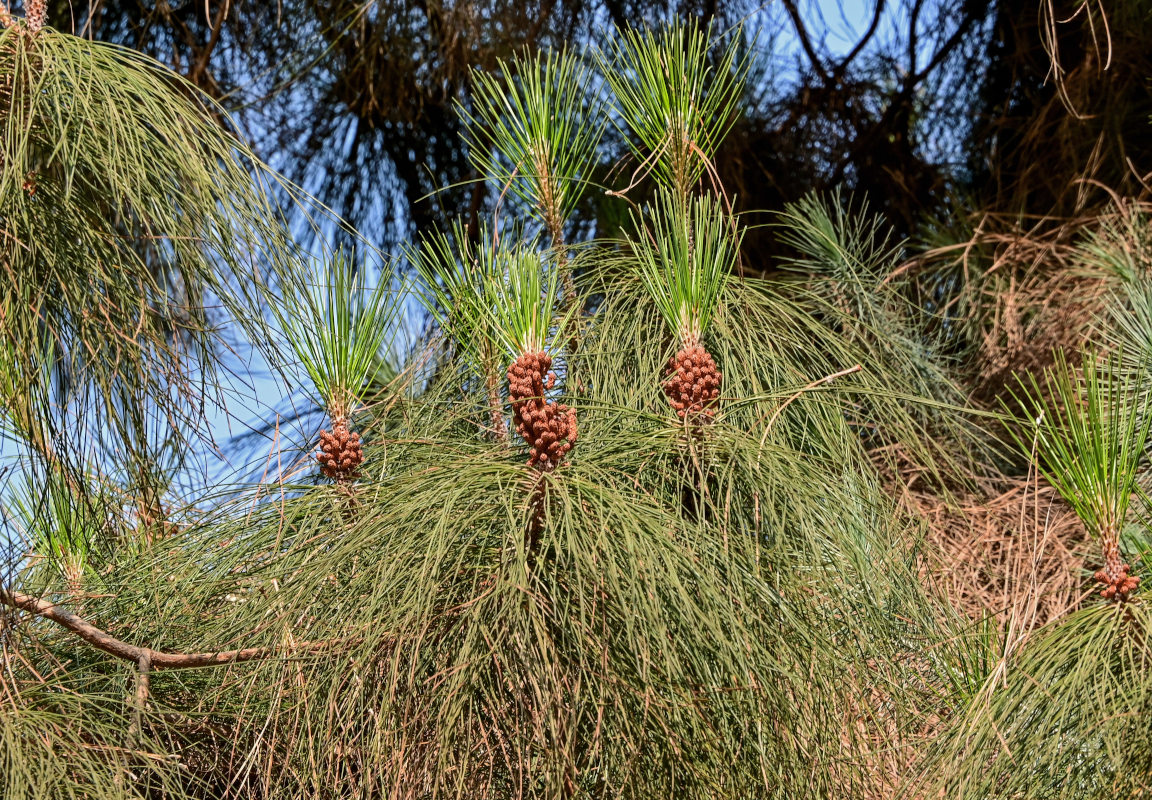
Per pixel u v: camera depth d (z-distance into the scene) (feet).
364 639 3.36
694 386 3.61
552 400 3.55
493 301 3.56
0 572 3.80
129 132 3.60
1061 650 3.47
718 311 4.23
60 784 3.44
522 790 3.37
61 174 3.82
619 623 3.33
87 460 4.18
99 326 3.98
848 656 3.76
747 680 3.22
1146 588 3.66
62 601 4.31
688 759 3.39
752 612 3.39
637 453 3.63
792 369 4.25
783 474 3.62
